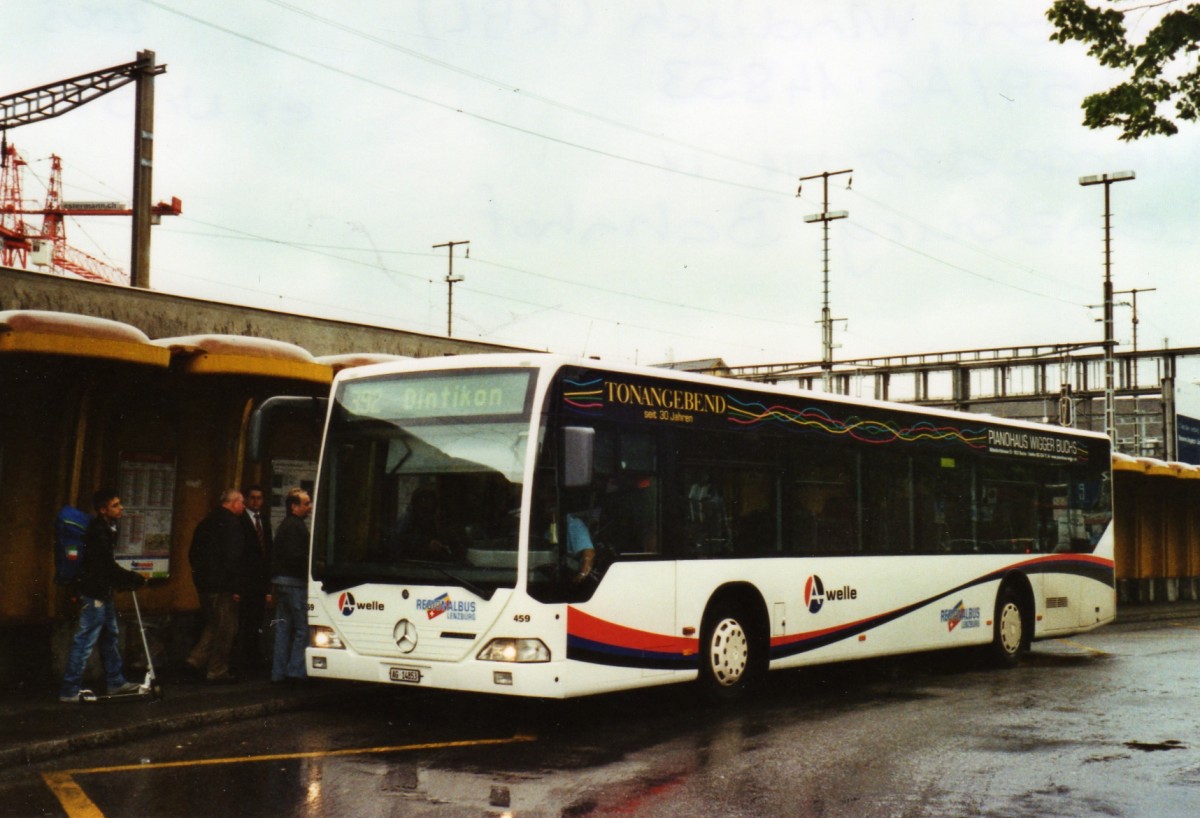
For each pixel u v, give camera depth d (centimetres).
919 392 4600
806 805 698
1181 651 1706
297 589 1143
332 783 748
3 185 3631
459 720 1005
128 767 796
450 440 963
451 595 928
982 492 1452
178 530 1264
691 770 794
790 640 1148
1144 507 3019
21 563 1128
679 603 1030
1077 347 4194
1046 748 888
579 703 1107
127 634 1196
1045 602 1540
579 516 944
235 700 1031
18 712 952
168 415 1254
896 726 981
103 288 1397
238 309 1566
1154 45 888
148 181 1914
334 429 1026
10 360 1042
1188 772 807
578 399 959
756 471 1133
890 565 1286
